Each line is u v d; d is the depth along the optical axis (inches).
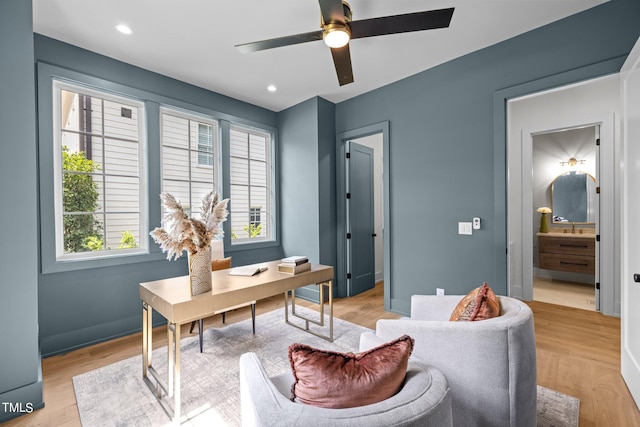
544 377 79.3
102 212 111.9
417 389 32.2
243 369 40.1
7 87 67.7
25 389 67.7
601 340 101.7
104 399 71.9
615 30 82.3
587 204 177.6
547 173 189.8
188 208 135.5
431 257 121.5
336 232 161.8
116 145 115.4
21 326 68.6
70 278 100.5
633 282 70.3
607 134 127.0
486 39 101.3
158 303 67.5
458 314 59.1
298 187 159.9
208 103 139.5
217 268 111.8
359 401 30.9
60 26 91.2
